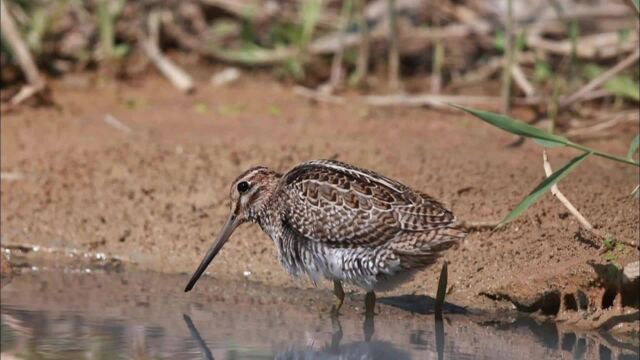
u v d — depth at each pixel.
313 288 11.38
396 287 10.16
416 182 12.32
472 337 9.85
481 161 12.75
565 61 15.22
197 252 12.01
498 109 14.50
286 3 16.95
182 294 11.15
